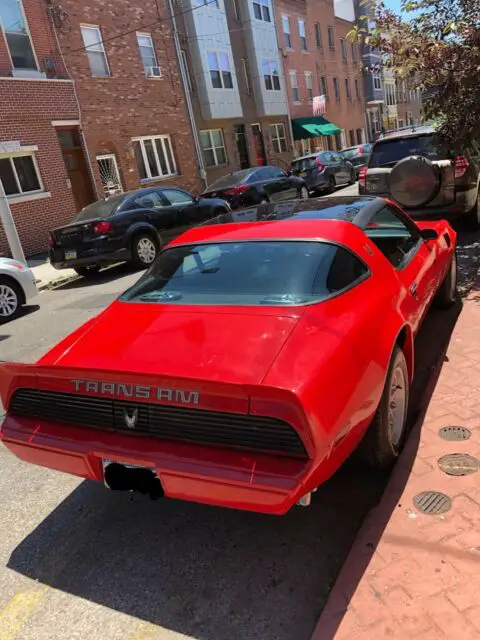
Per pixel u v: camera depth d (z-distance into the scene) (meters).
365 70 7.39
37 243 15.00
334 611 2.24
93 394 2.60
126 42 18.34
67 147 16.44
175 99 20.55
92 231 10.33
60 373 2.66
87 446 2.61
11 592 2.67
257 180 15.40
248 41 25.70
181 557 2.78
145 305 3.24
